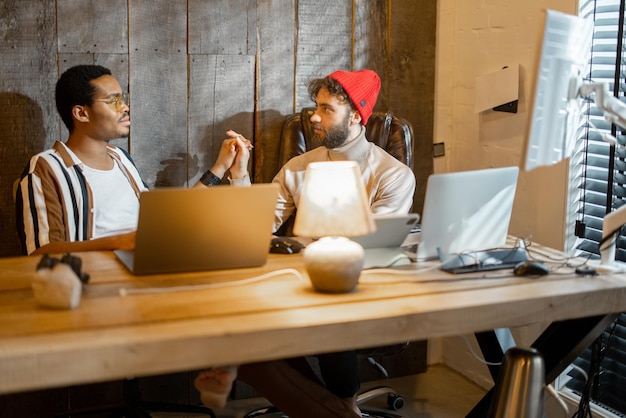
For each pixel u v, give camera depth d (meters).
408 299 2.12
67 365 1.75
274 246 2.57
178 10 3.41
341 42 3.70
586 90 2.35
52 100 3.25
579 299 2.22
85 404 3.46
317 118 3.16
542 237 3.42
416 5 3.80
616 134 3.07
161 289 2.15
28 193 2.92
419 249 2.44
